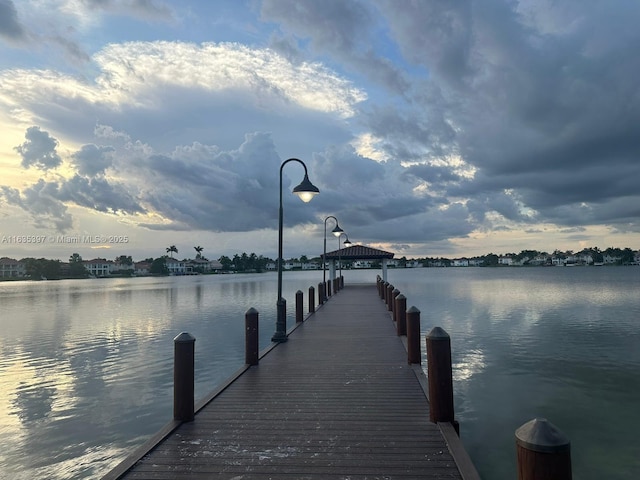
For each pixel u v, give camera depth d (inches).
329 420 189.5
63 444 307.7
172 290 2368.4
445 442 162.7
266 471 142.2
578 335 745.0
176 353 191.9
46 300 1808.6
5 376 502.3
